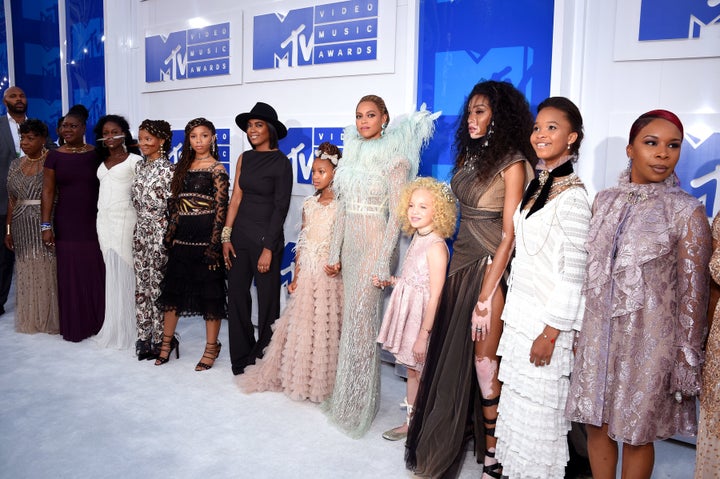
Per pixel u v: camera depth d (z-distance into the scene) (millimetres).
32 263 4289
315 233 3137
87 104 6207
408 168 2818
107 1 5473
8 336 4277
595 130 2969
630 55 2822
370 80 3795
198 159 3551
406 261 2725
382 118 2855
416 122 2895
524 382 2068
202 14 4812
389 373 3742
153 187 3645
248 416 2979
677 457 2641
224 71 4648
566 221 1956
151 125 3695
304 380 3088
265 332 3512
